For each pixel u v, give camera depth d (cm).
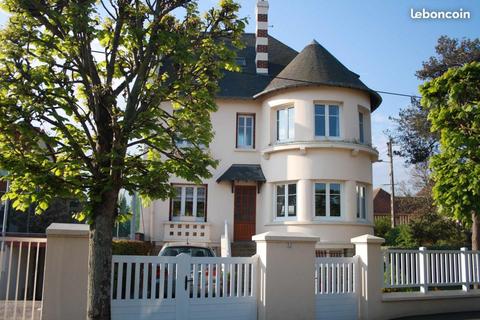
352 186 2036
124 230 2436
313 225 1988
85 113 770
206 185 2250
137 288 855
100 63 845
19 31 723
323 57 2155
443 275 1231
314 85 2052
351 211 2017
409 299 1140
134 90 766
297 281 971
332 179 2023
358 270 1084
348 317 1048
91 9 696
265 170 2197
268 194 2152
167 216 2197
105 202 722
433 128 1227
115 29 783
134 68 815
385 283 1129
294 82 2069
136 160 773
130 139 736
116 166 695
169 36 748
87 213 725
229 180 2200
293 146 2044
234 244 2128
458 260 1268
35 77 686
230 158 2278
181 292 886
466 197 1148
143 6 801
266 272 944
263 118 2241
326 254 1986
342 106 2080
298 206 2030
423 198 3444
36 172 700
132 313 846
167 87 791
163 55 792
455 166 1177
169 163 798
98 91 723
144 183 739
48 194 707
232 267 940
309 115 2055
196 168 793
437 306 1198
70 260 794
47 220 2353
